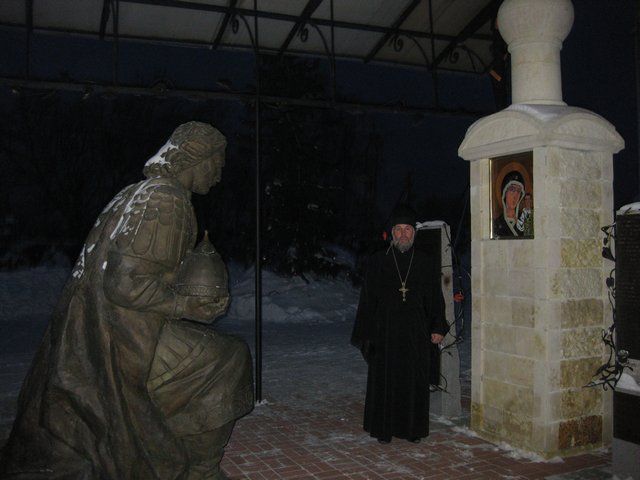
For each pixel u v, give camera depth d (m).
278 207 17.70
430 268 4.71
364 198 28.25
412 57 8.05
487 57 8.06
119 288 2.64
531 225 4.23
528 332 4.21
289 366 7.98
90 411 2.64
